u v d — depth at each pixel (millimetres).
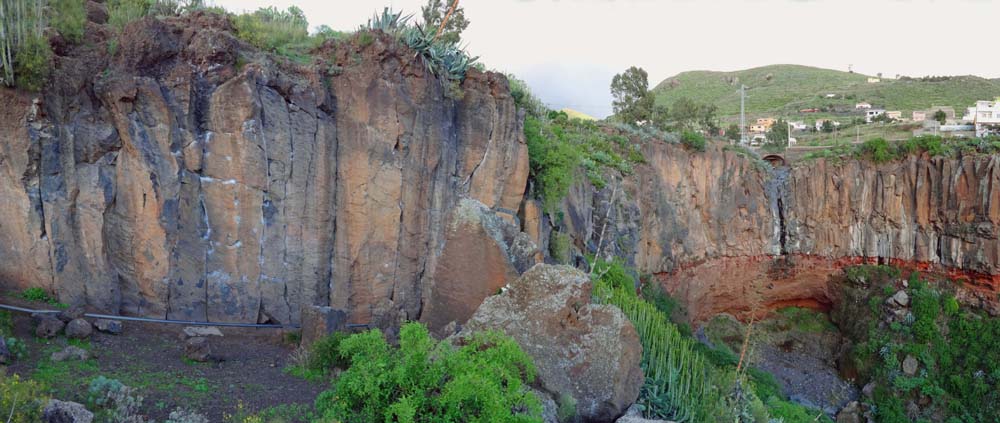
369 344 9211
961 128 82562
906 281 52562
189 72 13250
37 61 11734
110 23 14789
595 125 44750
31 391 7727
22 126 11820
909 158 53344
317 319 13102
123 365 10664
